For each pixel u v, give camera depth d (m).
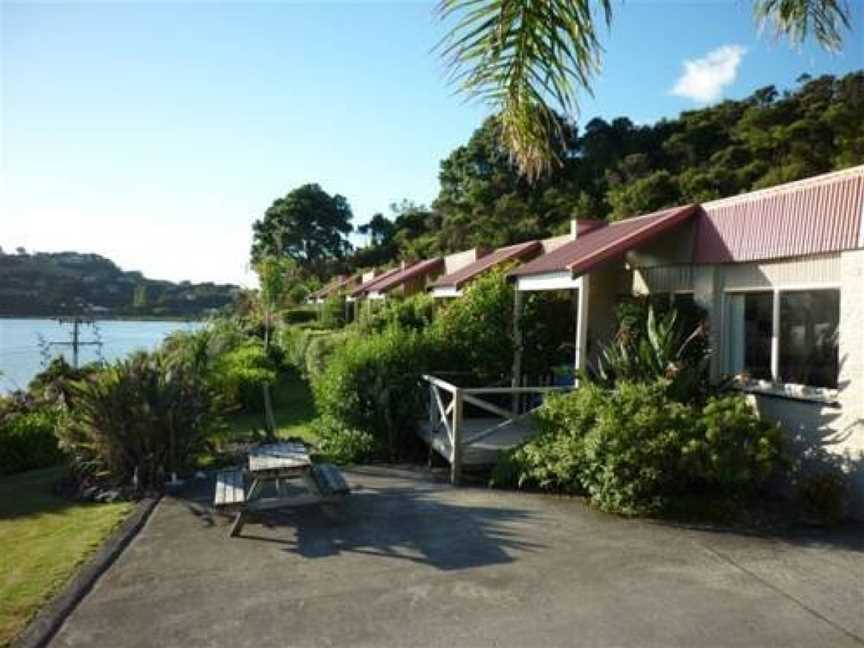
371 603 5.05
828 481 7.07
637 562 5.89
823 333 7.57
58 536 6.70
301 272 74.06
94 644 4.46
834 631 4.61
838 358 7.32
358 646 4.40
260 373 16.42
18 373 19.08
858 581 5.49
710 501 7.28
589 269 9.44
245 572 5.71
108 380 8.94
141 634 4.59
